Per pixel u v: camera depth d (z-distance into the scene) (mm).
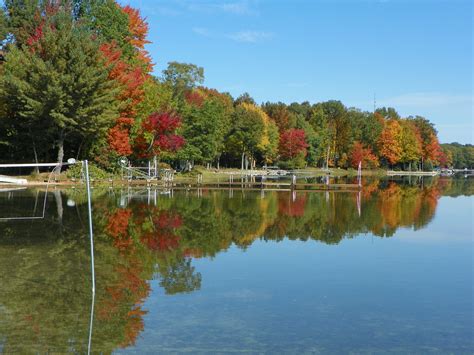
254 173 82312
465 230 18516
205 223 18703
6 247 13242
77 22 40656
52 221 18266
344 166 111375
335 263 12320
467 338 7184
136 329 7281
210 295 9156
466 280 10703
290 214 22297
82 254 12422
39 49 35562
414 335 7281
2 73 36906
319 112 111375
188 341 6848
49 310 8023
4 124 37719
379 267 11930
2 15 43531
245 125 81312
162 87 57656
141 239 14812
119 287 9477
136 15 50500
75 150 42531
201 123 61281
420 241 15898
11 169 40188
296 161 97062
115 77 40094
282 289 9734
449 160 152125
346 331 7398
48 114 34688
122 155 43594
